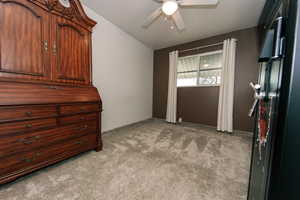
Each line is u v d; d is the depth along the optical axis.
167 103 3.92
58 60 1.54
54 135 1.43
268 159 0.52
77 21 1.71
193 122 3.48
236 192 1.18
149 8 2.19
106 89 2.71
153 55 4.24
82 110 1.69
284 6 0.48
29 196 1.09
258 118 0.91
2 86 1.12
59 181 1.28
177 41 3.47
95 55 2.42
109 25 2.65
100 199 1.08
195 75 3.47
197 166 1.58
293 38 0.41
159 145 2.18
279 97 0.45
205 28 2.73
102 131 2.68
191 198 1.11
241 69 2.76
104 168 1.51
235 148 2.09
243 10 2.11
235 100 2.84
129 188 1.21
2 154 1.10
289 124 0.42
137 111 3.73
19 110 1.17
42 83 1.39
